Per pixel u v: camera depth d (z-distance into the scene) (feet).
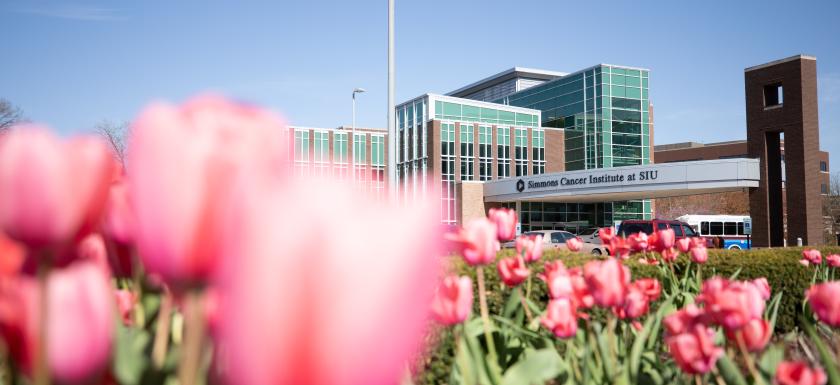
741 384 7.11
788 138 120.16
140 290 4.14
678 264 25.90
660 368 10.30
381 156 203.10
